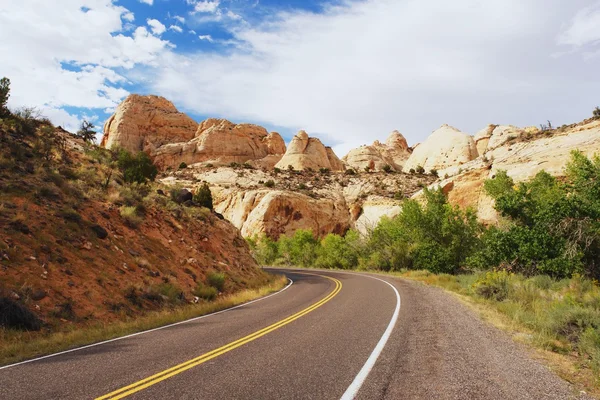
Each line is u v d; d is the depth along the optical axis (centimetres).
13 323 817
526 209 1812
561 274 1480
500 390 419
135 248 1509
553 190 1889
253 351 617
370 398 398
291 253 5081
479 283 1351
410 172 9500
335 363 533
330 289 1750
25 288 931
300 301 1345
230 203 7400
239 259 2294
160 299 1271
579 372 494
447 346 621
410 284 1878
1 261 974
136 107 13462
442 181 5359
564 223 1527
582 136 4297
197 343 701
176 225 1972
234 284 1870
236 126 13362
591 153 3747
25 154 1636
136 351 655
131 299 1173
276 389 431
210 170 9262
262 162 12288
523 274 1566
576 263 1440
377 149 15500
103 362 583
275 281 2219
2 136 1638
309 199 7044
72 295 1034
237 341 700
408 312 996
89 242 1305
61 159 1870
